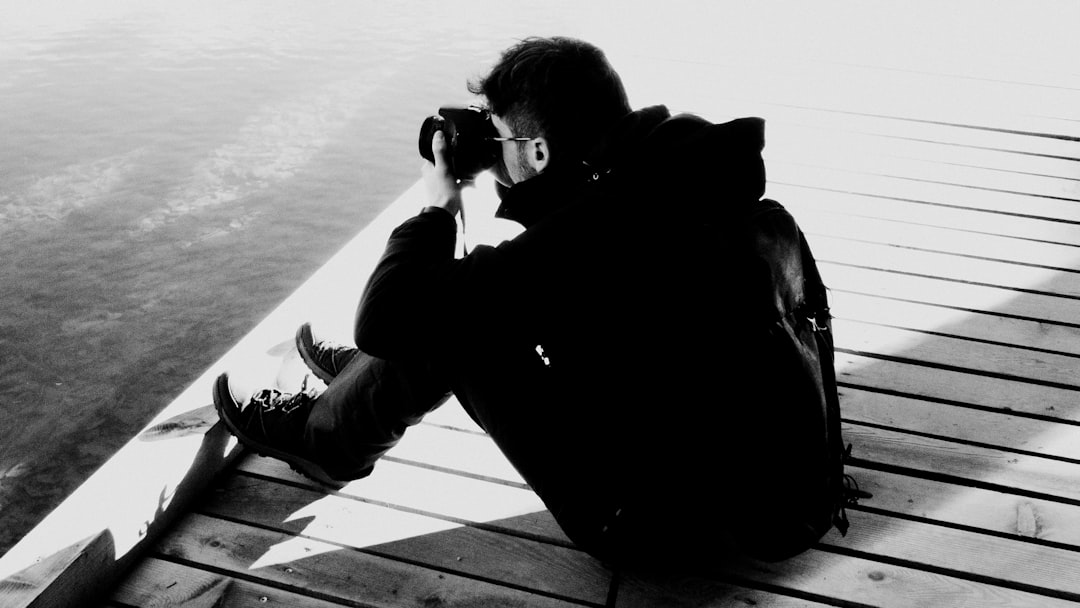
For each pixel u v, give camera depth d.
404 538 1.73
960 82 4.30
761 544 1.45
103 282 4.82
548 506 1.45
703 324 1.25
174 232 5.43
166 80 8.62
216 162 6.58
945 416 2.06
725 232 1.26
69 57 9.41
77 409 3.66
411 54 9.38
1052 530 1.74
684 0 6.11
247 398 1.74
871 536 1.73
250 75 8.75
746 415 1.31
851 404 2.10
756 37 5.08
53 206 5.80
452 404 2.11
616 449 1.35
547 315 1.24
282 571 1.65
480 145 1.36
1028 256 2.76
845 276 2.65
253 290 4.78
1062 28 5.23
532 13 10.86
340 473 1.68
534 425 1.36
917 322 2.43
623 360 1.27
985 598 1.60
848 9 5.86
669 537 1.43
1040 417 2.05
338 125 7.36
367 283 1.34
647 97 4.10
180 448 1.74
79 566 1.54
